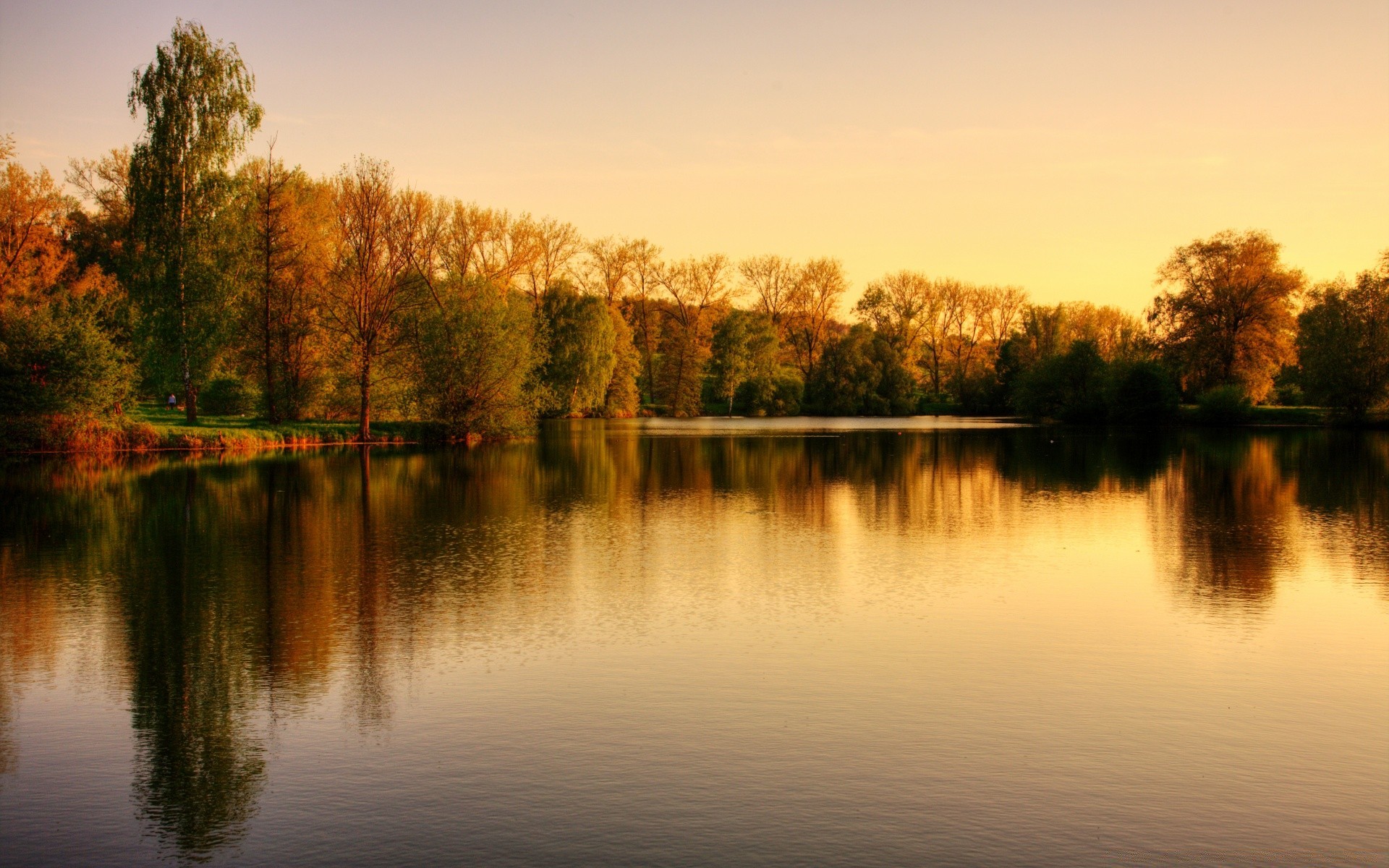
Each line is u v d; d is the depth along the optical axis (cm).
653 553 2142
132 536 2327
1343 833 866
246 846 841
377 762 1005
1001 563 2053
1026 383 8538
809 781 961
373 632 1479
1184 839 854
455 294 5559
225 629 1494
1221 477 3866
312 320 5294
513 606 1648
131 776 980
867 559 2092
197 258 4925
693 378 9881
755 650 1398
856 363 10056
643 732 1086
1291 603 1700
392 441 5494
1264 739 1075
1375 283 6925
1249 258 7538
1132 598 1734
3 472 3762
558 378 8225
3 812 906
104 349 4525
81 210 7525
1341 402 7012
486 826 872
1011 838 852
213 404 6166
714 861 812
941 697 1209
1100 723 1123
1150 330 8125
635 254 10425
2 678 1268
